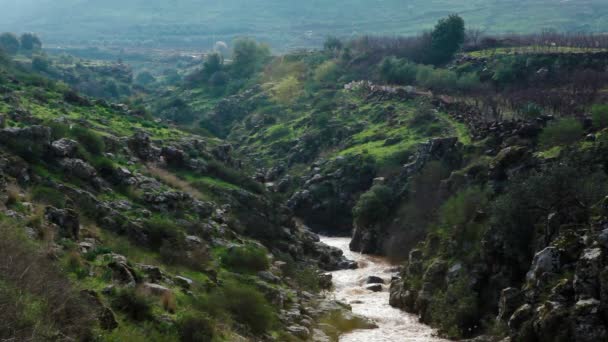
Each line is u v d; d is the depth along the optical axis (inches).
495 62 5787.4
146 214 2165.4
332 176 4557.1
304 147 5570.9
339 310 2146.9
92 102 3666.3
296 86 7583.7
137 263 1664.6
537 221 1834.4
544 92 4515.3
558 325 1454.2
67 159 2150.6
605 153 2034.9
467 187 2652.6
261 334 1676.9
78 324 1090.7
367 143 4945.9
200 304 1571.1
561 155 2170.3
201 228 2308.1
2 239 1176.8
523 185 1916.8
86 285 1314.0
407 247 3238.2
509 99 4574.3
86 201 1959.9
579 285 1460.4
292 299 2111.2
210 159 3250.5
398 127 4997.5
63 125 2460.6
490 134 3238.2
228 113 7421.3
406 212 3405.5
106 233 1867.6
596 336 1382.9
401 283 2407.7
